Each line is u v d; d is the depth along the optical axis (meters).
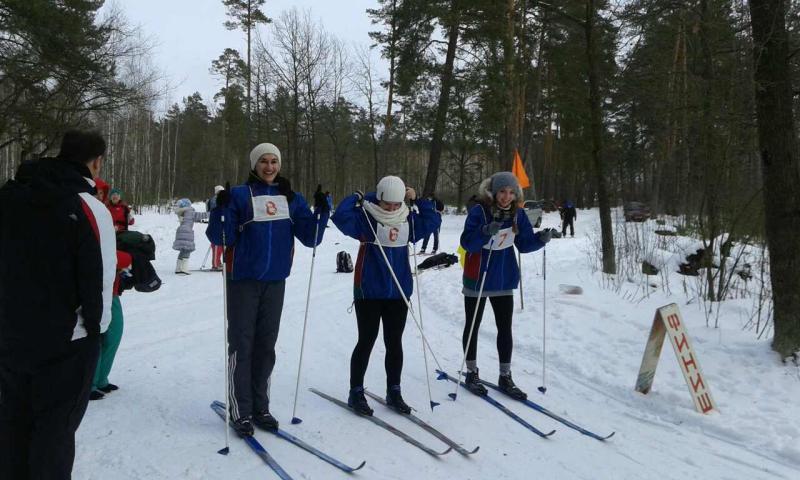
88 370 2.38
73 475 3.01
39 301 2.23
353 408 4.20
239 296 3.67
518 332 6.80
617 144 26.42
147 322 7.04
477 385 4.81
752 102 6.51
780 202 5.00
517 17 19.73
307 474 3.19
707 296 7.80
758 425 4.11
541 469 3.48
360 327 4.17
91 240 2.31
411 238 4.23
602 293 8.25
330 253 16.42
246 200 3.67
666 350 5.68
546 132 37.25
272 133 35.56
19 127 15.06
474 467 3.45
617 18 8.79
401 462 3.45
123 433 3.59
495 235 4.65
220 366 5.19
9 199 2.25
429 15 19.53
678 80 8.80
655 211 25.97
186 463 3.23
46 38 13.88
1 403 2.31
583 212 34.88
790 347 4.95
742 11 6.90
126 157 36.59
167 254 14.62
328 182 52.78
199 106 53.97
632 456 3.73
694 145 7.98
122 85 16.53
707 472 3.52
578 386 5.17
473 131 22.11
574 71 21.47
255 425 3.80
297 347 6.12
